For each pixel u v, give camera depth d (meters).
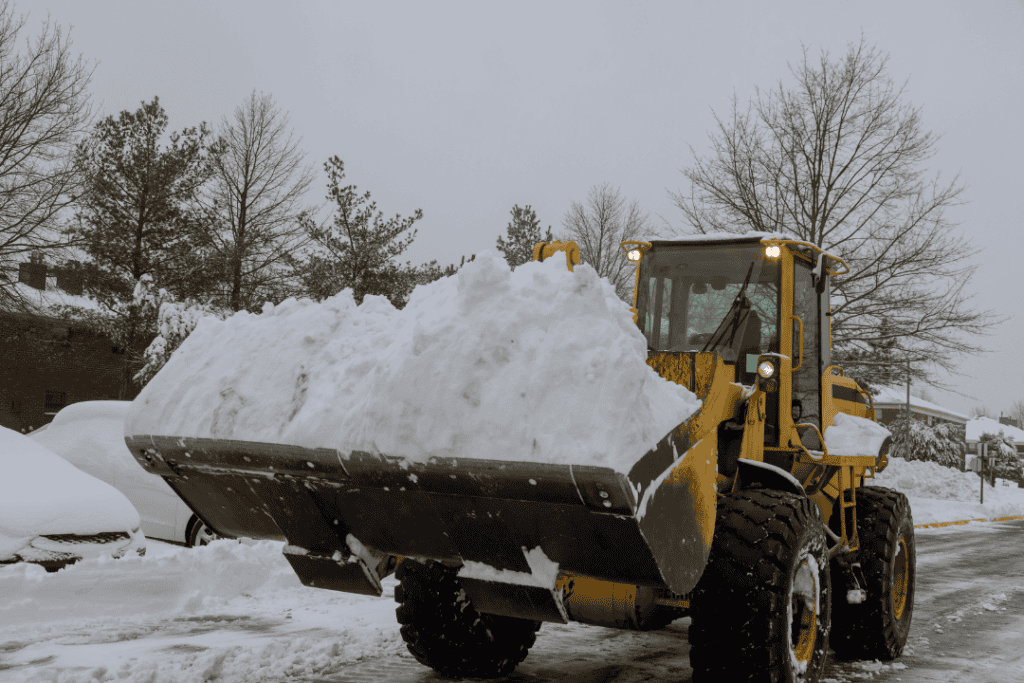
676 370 3.41
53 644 4.57
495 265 3.10
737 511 3.43
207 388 3.53
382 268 20.64
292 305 3.66
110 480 7.89
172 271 21.12
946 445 41.22
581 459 2.62
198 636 4.84
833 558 4.66
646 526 2.71
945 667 4.73
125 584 5.50
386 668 4.28
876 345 17.78
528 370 2.85
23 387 23.38
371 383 3.06
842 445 4.79
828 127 17.91
